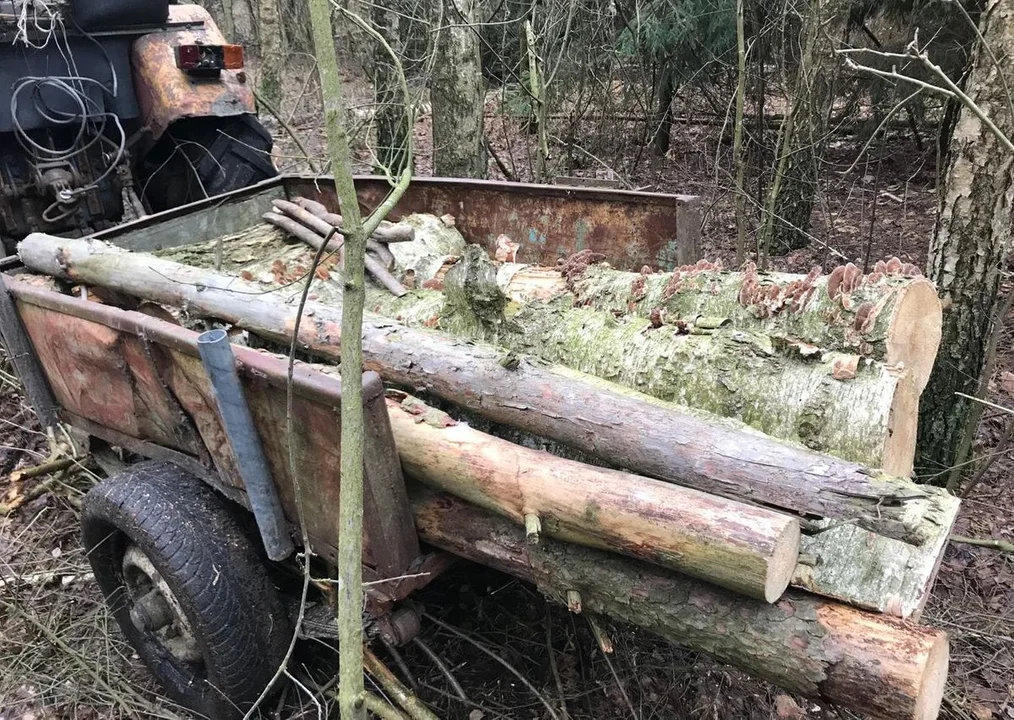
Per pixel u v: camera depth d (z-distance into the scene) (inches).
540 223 133.2
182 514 89.7
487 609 112.0
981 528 131.9
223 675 89.4
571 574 73.7
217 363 74.5
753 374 82.7
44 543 134.7
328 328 99.6
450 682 97.0
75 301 96.0
